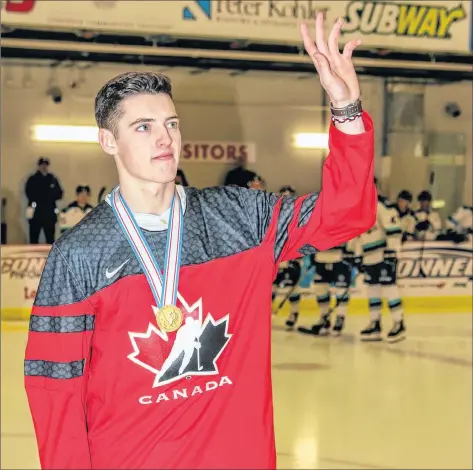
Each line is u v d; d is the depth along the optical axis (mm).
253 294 1632
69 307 1553
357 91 1518
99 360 1578
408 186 11367
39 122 10328
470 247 10047
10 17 8586
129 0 8906
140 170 1543
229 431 1608
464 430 4387
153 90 1546
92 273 1557
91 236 1568
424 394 5289
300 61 9938
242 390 1624
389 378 5809
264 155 11562
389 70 10570
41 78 10234
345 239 1652
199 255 1599
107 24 8891
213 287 1598
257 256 1632
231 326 1613
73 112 10438
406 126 11289
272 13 9383
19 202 10195
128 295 1559
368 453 3924
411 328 8336
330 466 3699
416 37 9969
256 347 1637
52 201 9922
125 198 1603
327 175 1579
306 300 9469
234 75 11164
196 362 1585
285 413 4746
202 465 1594
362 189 1558
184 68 10234
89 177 10648
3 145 10234
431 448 4023
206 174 11430
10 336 7867
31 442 4145
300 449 3992
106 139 1586
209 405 1603
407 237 9992
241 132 11422
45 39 8750
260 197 1684
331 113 1544
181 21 9109
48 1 8664
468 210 10328
